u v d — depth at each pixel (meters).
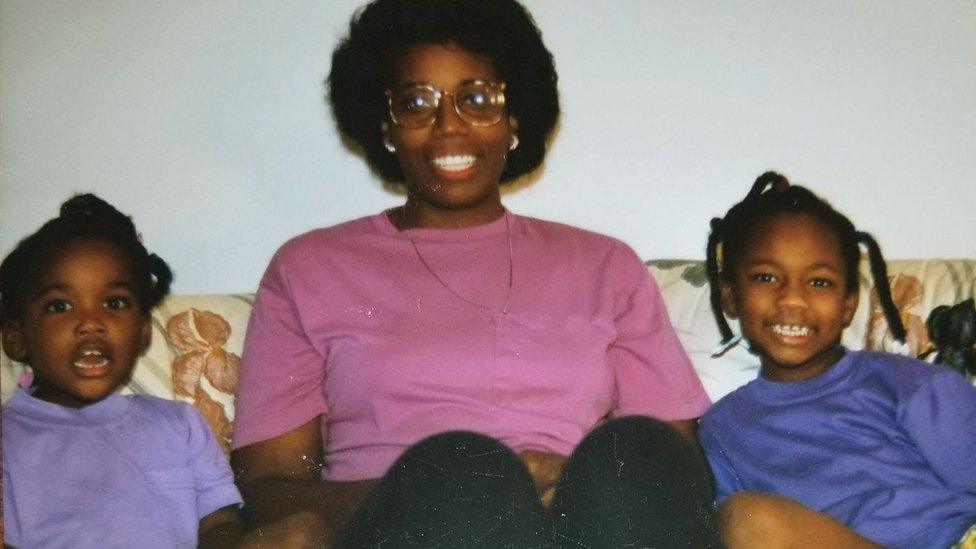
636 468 0.95
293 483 1.13
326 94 1.60
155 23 1.58
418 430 1.18
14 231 1.57
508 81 1.33
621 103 1.64
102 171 1.58
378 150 1.44
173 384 1.33
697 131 1.65
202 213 1.61
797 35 1.64
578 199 1.65
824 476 1.24
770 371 1.37
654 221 1.66
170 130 1.59
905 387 1.25
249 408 1.22
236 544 1.01
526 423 1.20
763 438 1.31
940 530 1.17
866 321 1.42
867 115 1.66
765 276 1.34
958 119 1.66
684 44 1.63
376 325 1.23
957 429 1.21
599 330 1.27
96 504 1.15
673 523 0.92
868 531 1.19
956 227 1.67
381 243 1.29
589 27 1.63
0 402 1.25
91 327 1.20
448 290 1.25
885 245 1.67
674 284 1.49
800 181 1.66
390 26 1.29
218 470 1.23
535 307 1.25
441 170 1.26
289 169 1.61
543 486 1.08
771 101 1.65
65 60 1.57
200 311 1.38
